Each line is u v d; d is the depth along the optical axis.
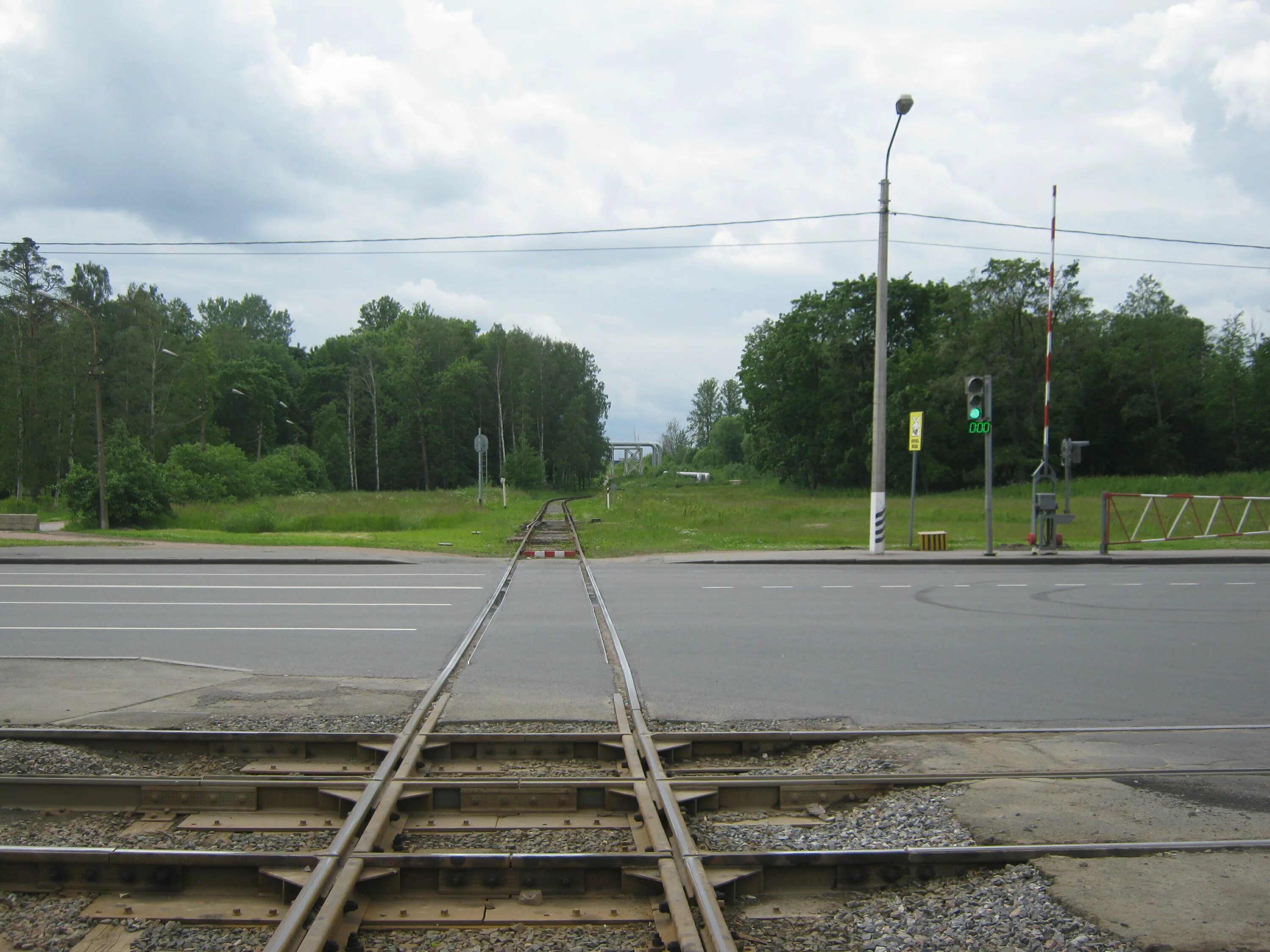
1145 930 4.28
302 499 51.66
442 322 115.00
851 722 8.14
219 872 4.98
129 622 13.27
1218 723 8.16
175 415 74.81
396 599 15.77
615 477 118.69
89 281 86.06
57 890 4.96
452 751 7.28
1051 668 10.40
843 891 5.03
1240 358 78.25
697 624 13.30
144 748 7.36
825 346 84.94
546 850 5.49
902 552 24.20
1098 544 27.56
